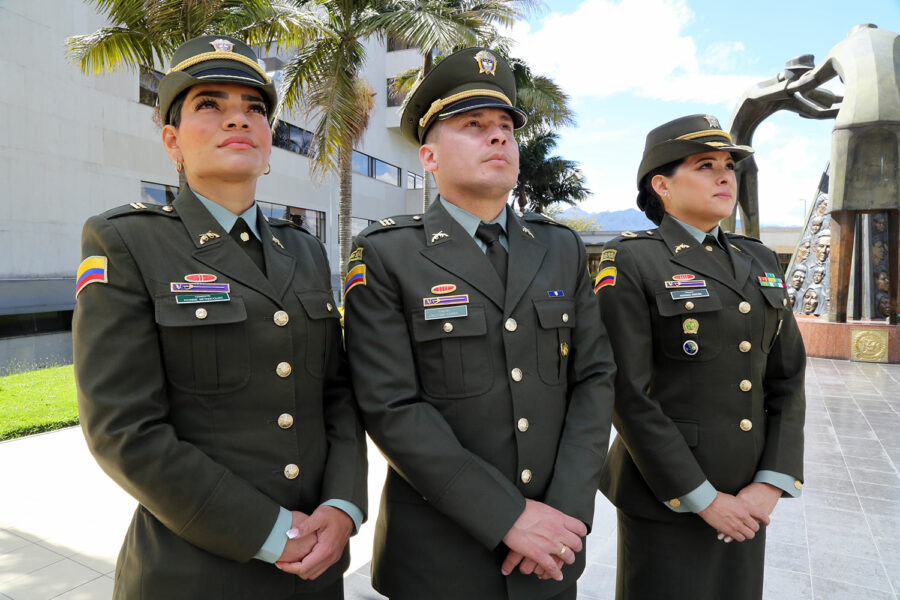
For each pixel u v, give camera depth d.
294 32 8.64
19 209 11.27
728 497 1.69
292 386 1.40
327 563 1.33
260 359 1.36
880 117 8.30
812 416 5.60
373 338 1.53
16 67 11.16
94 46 7.85
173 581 1.26
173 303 1.29
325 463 1.50
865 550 2.95
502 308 1.55
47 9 11.68
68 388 6.82
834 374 7.76
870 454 4.47
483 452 1.48
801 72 9.89
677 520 1.79
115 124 13.14
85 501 3.63
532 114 14.07
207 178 1.42
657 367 1.89
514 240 1.68
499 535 1.33
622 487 1.93
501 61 1.70
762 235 23.92
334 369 1.61
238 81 1.36
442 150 1.62
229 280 1.37
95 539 3.12
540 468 1.51
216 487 1.23
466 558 1.46
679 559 1.79
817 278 10.24
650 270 1.87
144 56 8.16
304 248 1.64
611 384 1.66
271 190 17.95
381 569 1.58
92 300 1.26
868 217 9.53
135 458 1.18
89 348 1.24
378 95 23.64
